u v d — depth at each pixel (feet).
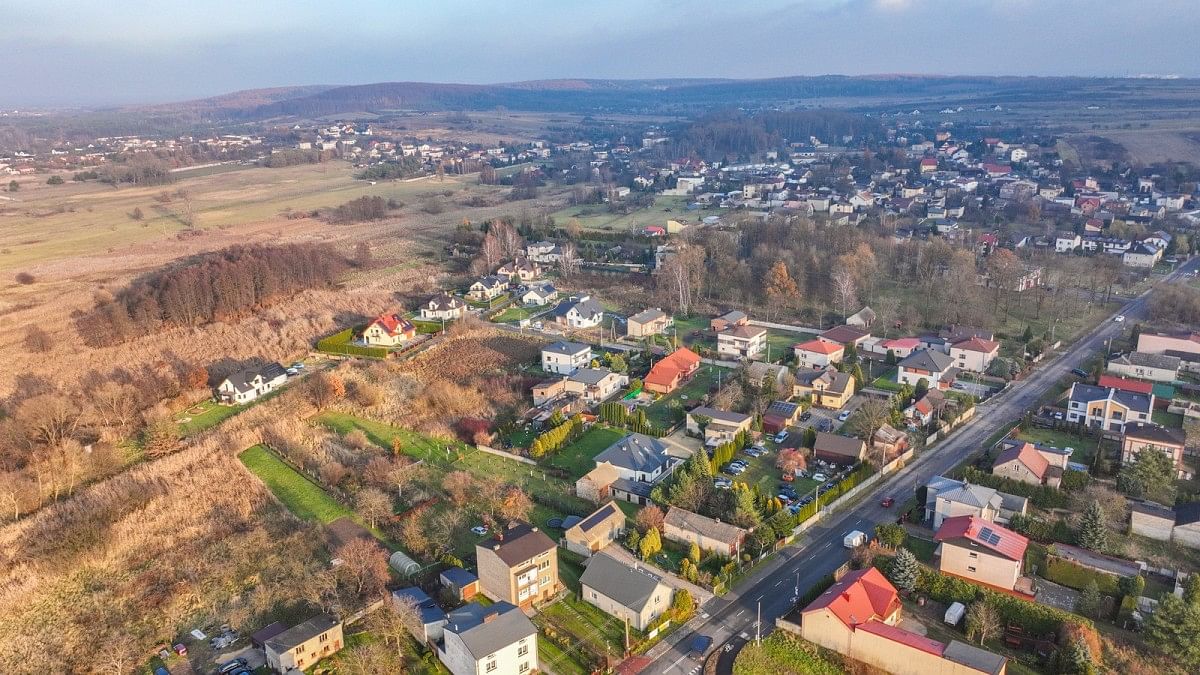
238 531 289.53
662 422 375.04
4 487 312.09
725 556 263.70
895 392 405.59
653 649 224.12
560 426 351.25
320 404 398.21
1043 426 361.10
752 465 333.83
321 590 246.47
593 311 533.55
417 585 253.44
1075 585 245.86
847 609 222.07
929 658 204.33
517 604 239.30
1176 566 255.29
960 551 249.14
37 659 226.17
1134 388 380.58
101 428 376.48
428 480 321.93
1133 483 294.46
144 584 259.60
